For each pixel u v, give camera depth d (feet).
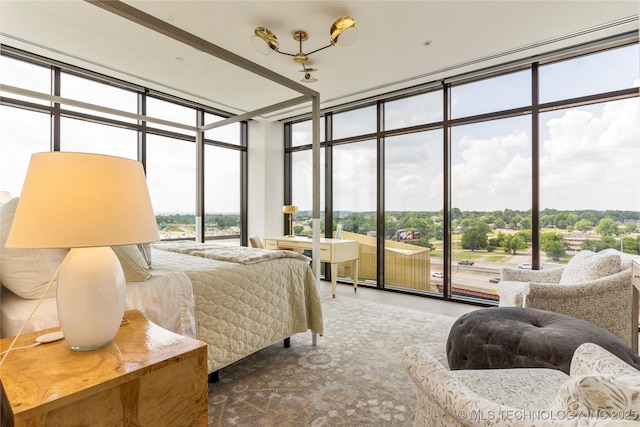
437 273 13.05
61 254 4.47
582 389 1.93
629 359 4.49
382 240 14.58
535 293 6.79
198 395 3.39
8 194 8.95
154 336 3.66
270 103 14.93
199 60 10.62
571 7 7.89
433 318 10.31
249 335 6.67
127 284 5.10
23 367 2.91
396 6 7.92
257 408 5.46
